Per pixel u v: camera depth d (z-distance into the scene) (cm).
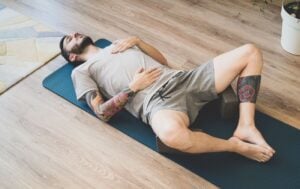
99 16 257
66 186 155
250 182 153
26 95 197
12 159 166
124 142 172
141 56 183
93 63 182
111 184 156
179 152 164
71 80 203
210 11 262
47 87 200
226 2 271
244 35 240
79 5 267
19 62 216
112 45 190
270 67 215
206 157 163
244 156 162
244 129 164
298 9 216
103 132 177
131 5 268
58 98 195
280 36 238
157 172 160
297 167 158
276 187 150
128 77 176
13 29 240
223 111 174
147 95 167
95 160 165
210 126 176
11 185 156
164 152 166
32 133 177
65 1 270
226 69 166
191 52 227
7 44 228
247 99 166
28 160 166
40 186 155
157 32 243
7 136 176
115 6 267
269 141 169
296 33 211
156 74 173
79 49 195
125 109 185
